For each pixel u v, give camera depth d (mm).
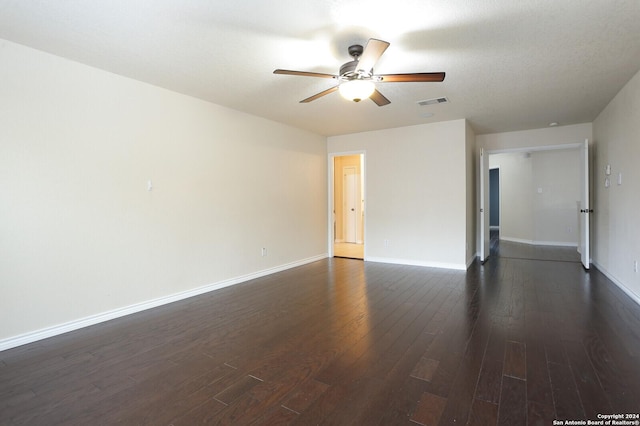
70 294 2854
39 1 2016
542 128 5656
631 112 3434
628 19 2262
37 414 1725
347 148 6090
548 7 2127
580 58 2887
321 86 3521
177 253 3711
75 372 2146
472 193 5812
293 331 2781
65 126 2820
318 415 1687
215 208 4141
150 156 3449
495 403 1753
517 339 2545
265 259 4898
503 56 2836
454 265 5145
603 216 4656
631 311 3127
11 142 2527
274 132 5062
